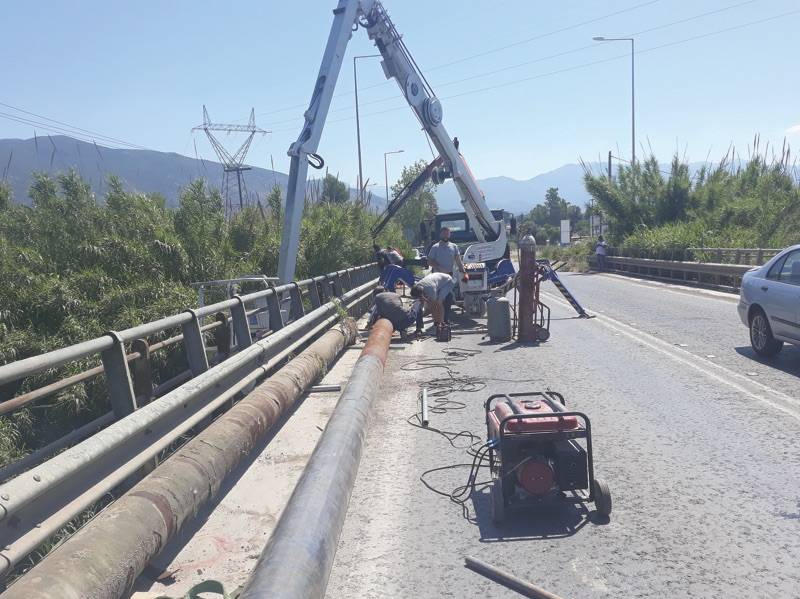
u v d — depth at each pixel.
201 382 5.86
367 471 6.01
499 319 12.70
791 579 3.92
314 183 21.11
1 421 7.14
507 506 4.79
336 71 12.05
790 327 9.30
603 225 40.88
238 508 5.25
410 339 13.45
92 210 11.91
